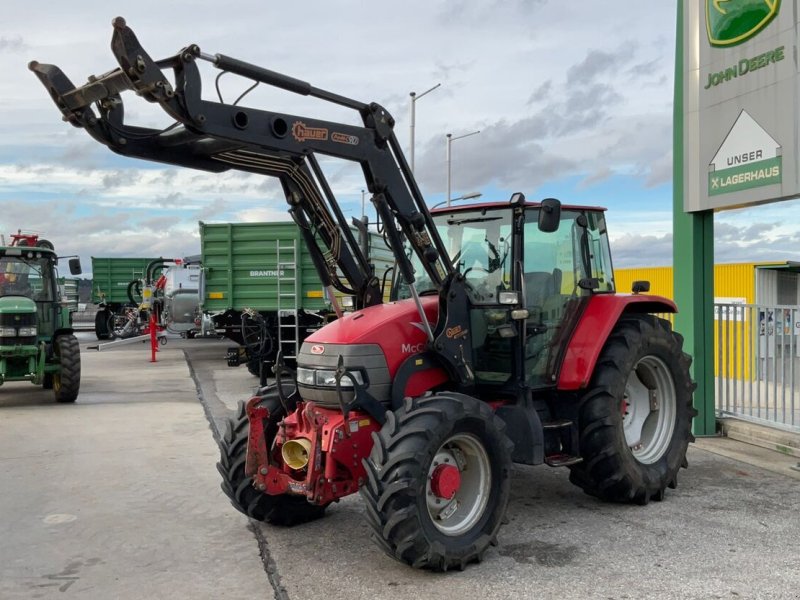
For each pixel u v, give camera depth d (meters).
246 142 3.90
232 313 13.35
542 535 4.59
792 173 6.27
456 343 4.63
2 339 9.99
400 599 3.69
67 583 4.02
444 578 3.95
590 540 4.49
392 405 4.40
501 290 4.84
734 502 5.25
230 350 13.03
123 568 4.22
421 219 4.57
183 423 8.80
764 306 7.40
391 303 4.95
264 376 5.20
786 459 6.54
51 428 8.52
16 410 9.85
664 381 5.62
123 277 26.33
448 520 4.13
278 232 12.84
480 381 4.93
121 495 5.72
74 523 5.05
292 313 12.70
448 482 4.05
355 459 4.31
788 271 14.50
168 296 20.23
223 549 4.52
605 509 5.12
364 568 4.14
